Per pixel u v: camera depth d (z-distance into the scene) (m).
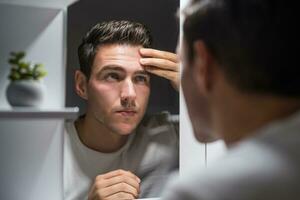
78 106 1.21
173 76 1.33
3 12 1.13
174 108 1.34
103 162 1.26
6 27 1.13
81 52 1.21
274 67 0.58
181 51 0.73
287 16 0.58
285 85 0.59
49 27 1.17
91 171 1.24
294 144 0.55
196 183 0.55
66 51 1.19
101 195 1.26
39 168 1.19
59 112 1.07
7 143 1.16
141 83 1.29
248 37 0.59
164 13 1.30
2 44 1.13
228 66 0.61
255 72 0.59
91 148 1.24
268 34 0.58
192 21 0.67
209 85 0.66
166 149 1.35
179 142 1.37
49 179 1.20
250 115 0.62
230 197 0.53
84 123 1.23
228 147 0.67
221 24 0.62
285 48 0.58
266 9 0.59
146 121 1.31
